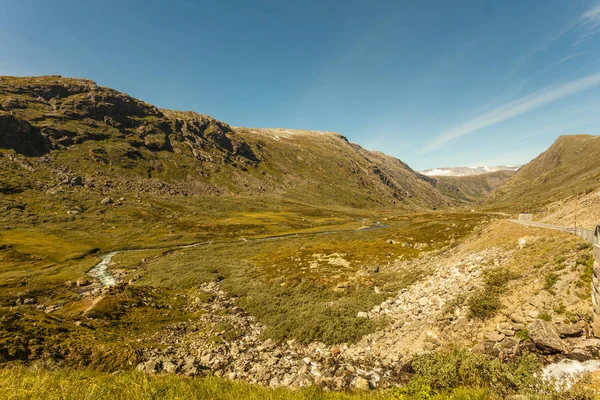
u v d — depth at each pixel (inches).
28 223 3823.8
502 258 987.9
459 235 2541.8
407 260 1931.6
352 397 450.6
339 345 805.9
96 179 6486.2
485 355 470.9
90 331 825.5
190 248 3324.3
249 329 1047.6
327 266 1935.3
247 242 3666.3
